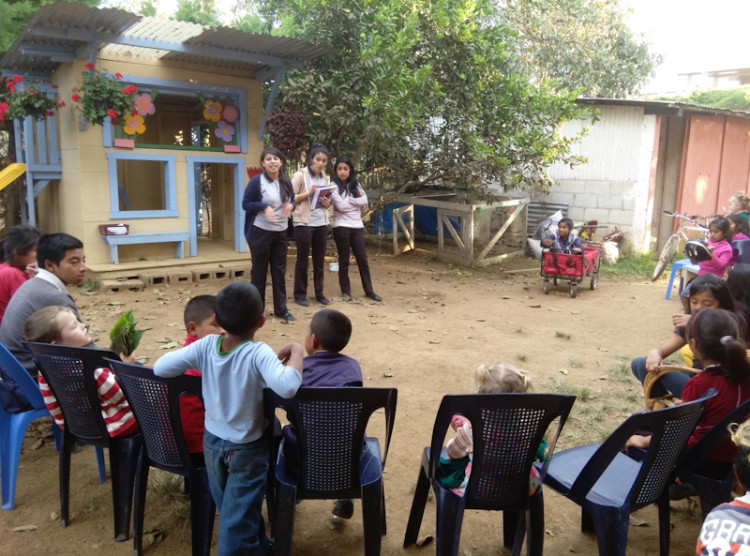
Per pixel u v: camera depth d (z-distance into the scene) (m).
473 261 10.99
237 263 9.32
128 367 2.82
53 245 3.84
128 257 8.88
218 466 2.70
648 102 11.47
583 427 4.61
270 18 12.35
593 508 2.68
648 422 2.56
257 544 2.70
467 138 10.41
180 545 3.18
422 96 10.15
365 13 9.80
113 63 8.16
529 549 2.76
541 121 10.57
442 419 2.57
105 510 3.46
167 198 8.83
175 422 2.82
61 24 7.01
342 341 3.21
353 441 2.67
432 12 10.19
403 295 8.76
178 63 8.65
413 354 6.18
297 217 7.61
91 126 8.08
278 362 2.58
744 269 4.05
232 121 9.19
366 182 12.94
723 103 23.22
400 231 12.92
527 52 18.77
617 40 19.16
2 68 9.34
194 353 2.68
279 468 2.84
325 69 10.23
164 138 11.56
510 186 10.85
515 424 2.57
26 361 3.77
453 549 2.67
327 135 9.99
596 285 9.84
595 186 12.45
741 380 2.90
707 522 1.80
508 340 6.79
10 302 3.83
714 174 13.70
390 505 3.59
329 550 3.16
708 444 2.82
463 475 2.82
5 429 3.47
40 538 3.20
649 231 12.35
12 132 11.61
